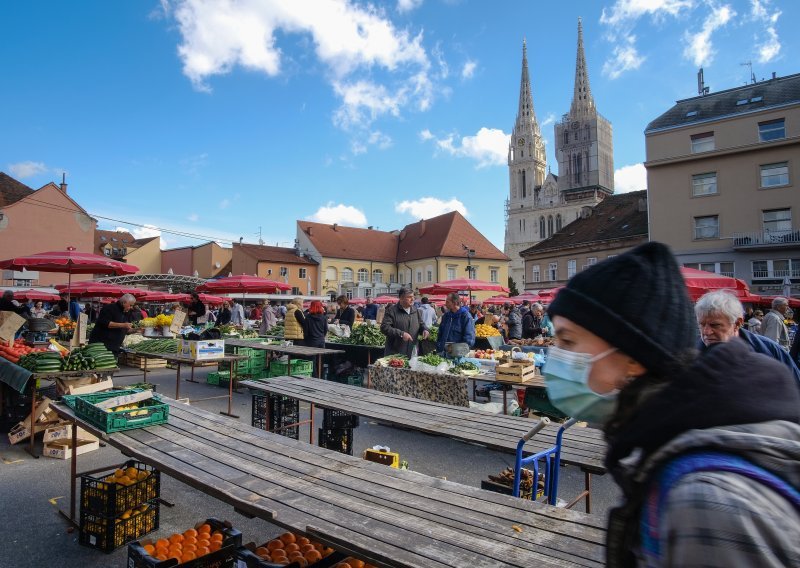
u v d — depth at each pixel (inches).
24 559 134.4
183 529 153.9
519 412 259.0
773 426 28.2
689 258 1293.1
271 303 1520.7
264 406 253.4
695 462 27.5
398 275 2689.5
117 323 317.4
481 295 2428.6
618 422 34.5
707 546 24.1
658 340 32.3
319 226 2640.3
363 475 105.2
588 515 85.8
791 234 1154.0
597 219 1882.4
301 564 104.2
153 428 140.6
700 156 1280.8
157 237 2507.4
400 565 69.4
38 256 374.6
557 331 39.6
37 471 199.6
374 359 414.3
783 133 1198.9
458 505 89.9
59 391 233.3
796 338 213.0
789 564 23.0
